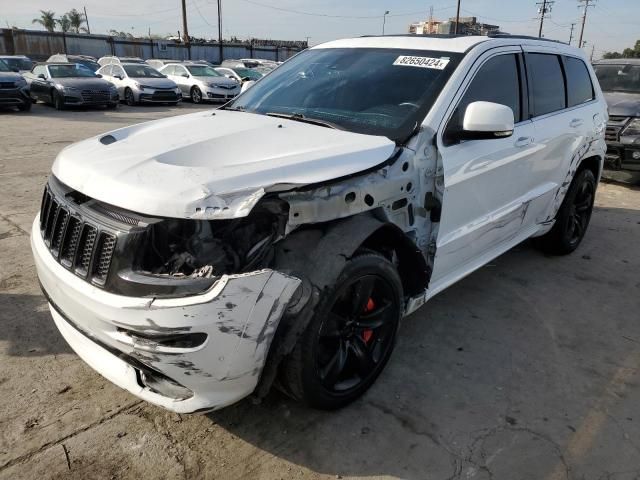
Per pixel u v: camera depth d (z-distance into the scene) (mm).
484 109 2871
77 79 16469
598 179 5199
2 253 4504
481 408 2822
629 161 7699
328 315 2416
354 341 2695
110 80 19359
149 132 2863
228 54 45969
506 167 3555
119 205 2109
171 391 2260
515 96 3719
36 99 17203
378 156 2613
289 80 3752
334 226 2484
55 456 2373
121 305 2021
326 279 2330
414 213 2861
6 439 2451
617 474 2416
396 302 2818
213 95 20141
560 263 4898
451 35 3762
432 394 2918
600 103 4984
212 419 2654
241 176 2168
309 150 2525
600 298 4207
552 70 4223
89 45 40125
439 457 2477
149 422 2611
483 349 3383
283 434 2578
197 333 2002
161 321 1980
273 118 3199
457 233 3266
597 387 3049
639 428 2719
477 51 3375
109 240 2104
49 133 11289
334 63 3684
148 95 18328
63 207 2371
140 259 2066
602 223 6230
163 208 2025
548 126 4035
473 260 3646
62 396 2760
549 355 3354
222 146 2574
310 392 2482
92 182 2248
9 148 9312
